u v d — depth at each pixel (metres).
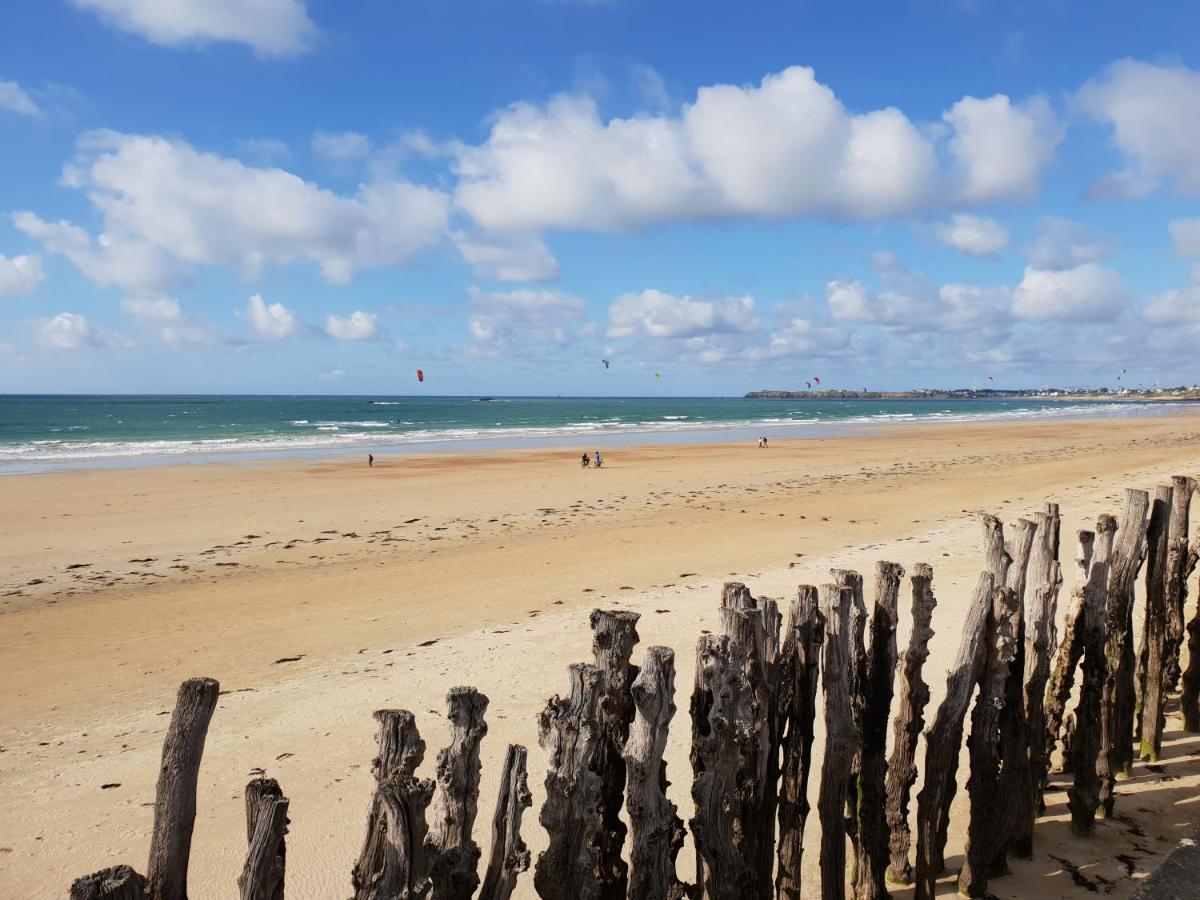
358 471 34.81
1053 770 6.12
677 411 138.25
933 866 4.48
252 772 6.69
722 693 3.53
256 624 12.09
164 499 26.17
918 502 21.89
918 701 4.69
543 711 3.49
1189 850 4.76
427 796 2.95
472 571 15.20
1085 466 30.64
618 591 12.92
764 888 3.88
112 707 8.83
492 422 87.62
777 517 20.28
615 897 3.49
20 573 16.17
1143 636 6.16
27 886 5.21
